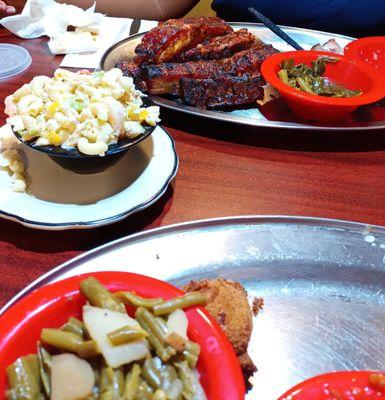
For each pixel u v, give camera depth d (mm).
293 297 961
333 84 1590
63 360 699
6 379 706
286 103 1547
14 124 1124
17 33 2010
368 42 1805
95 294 762
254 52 1710
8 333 735
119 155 1136
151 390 698
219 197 1246
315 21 2492
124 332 699
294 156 1407
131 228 1143
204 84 1518
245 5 2531
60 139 1077
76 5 2490
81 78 1198
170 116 1555
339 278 992
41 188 1163
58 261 1057
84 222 1055
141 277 825
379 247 1044
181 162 1362
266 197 1254
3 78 1731
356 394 730
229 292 884
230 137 1473
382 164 1389
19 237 1104
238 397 687
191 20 1778
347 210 1218
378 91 1462
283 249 1033
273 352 875
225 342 747
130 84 1207
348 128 1435
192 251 1017
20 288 991
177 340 712
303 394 727
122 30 2094
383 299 963
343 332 909
